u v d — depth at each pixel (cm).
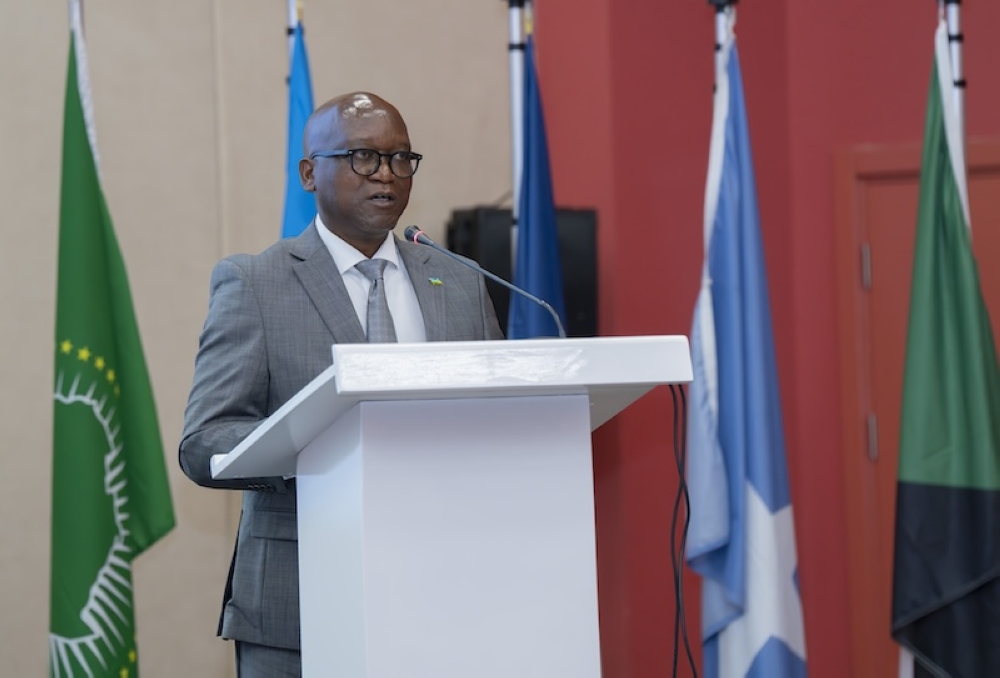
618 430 769
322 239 391
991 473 660
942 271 673
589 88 774
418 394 252
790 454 860
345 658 268
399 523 260
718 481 655
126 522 589
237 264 377
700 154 807
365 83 743
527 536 270
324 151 384
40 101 649
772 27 858
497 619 265
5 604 627
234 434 336
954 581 662
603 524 766
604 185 767
